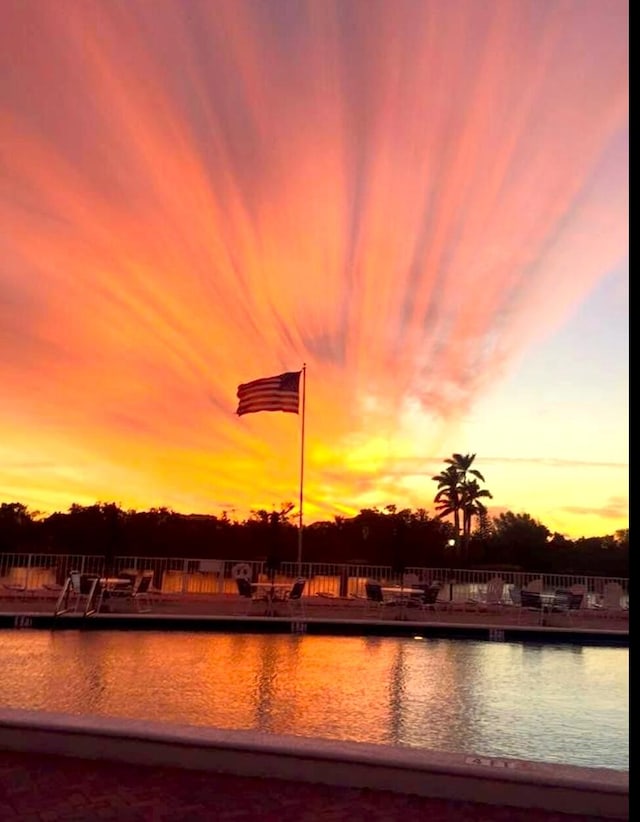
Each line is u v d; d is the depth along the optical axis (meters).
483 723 7.75
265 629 14.80
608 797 3.99
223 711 7.67
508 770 4.19
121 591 16.12
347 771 4.33
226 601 18.11
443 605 18.69
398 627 15.30
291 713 7.72
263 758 4.45
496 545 46.41
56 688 8.51
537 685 10.27
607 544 44.28
